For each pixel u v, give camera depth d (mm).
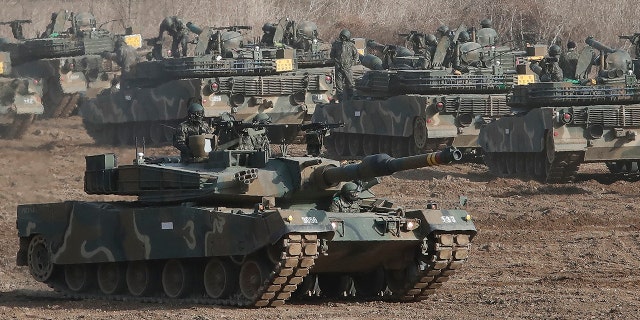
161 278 70812
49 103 183250
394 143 142625
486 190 119625
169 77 148000
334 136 154000
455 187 121250
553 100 120812
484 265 83875
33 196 117750
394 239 66500
